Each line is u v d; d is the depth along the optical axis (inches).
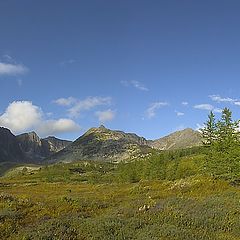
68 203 1069.1
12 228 706.2
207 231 716.0
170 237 625.3
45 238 620.7
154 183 2071.9
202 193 1412.4
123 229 671.8
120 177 4761.3
